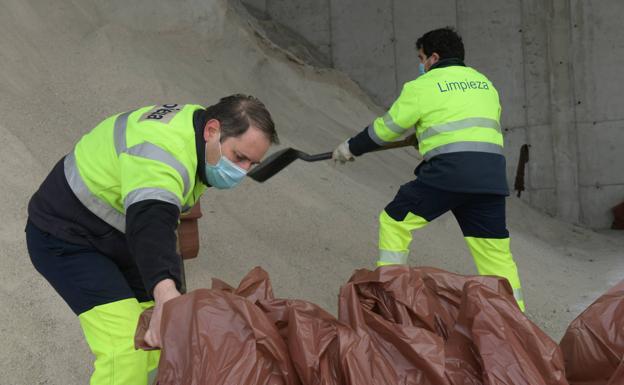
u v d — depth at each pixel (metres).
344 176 8.77
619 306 2.74
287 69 11.26
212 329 2.42
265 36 11.88
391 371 2.50
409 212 5.12
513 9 12.75
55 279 3.26
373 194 8.65
